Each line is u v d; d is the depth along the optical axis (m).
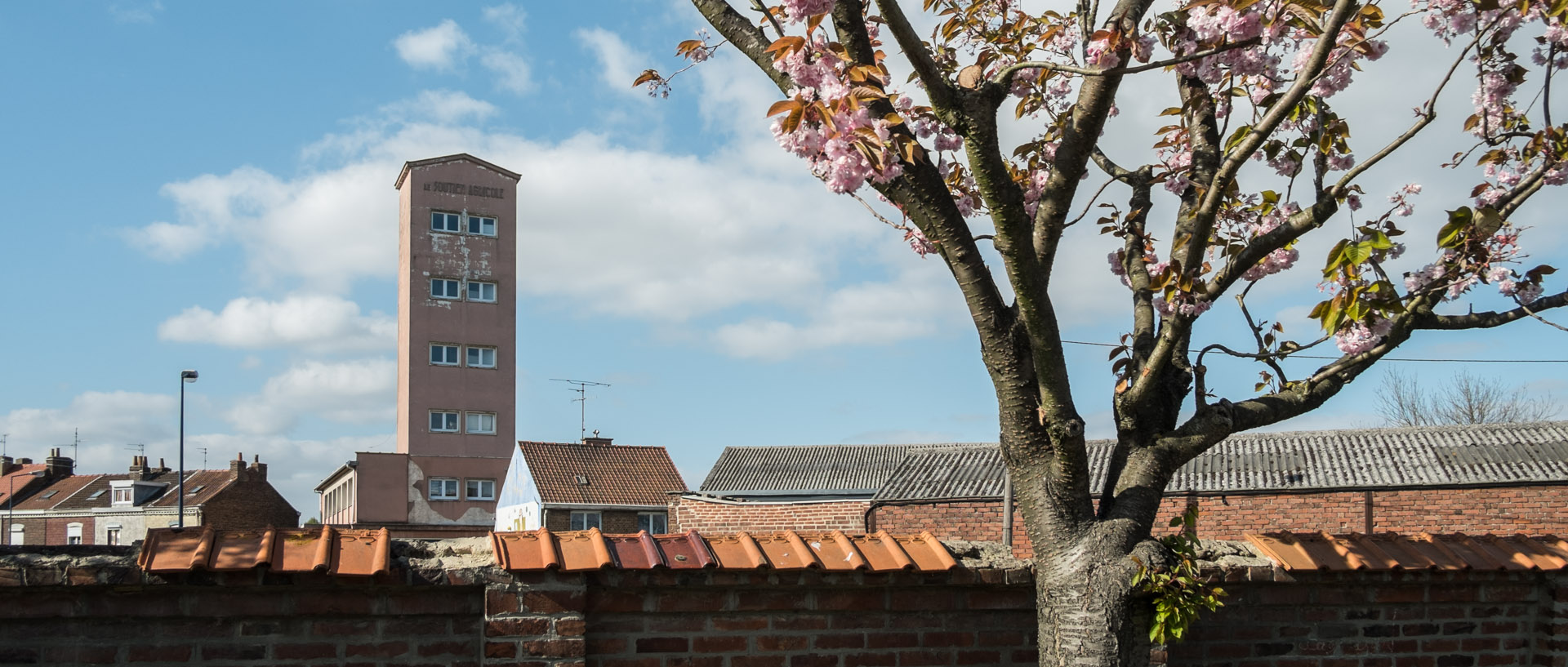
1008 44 6.84
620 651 5.07
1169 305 5.02
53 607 4.45
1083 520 4.94
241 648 4.68
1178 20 5.63
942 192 4.85
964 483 25.72
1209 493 23.39
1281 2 4.90
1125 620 4.75
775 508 31.50
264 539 4.72
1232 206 6.26
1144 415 5.25
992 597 5.52
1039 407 5.02
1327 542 5.94
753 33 5.10
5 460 73.31
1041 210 5.08
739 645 5.21
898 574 5.29
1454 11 5.57
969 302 5.01
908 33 4.64
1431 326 5.43
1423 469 22.59
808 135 4.40
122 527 61.81
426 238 57.22
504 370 57.41
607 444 47.25
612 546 5.13
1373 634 5.91
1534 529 21.05
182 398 39.50
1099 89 4.95
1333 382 5.37
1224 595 5.43
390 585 4.77
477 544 5.18
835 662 5.30
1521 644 6.09
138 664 4.57
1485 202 5.72
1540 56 5.89
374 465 53.44
